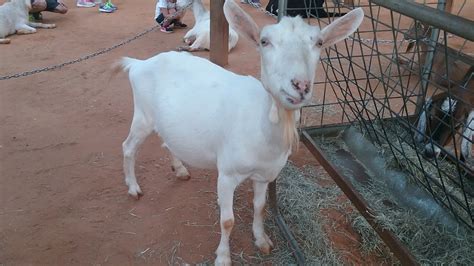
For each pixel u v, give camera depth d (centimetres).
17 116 508
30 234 337
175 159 398
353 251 333
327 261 318
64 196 380
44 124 493
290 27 224
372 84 605
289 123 254
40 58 682
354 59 687
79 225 348
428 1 953
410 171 362
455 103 402
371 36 805
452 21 217
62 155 437
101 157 436
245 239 340
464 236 310
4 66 645
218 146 290
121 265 314
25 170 411
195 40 749
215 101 290
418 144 414
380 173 389
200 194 387
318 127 429
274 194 349
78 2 1003
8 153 436
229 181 288
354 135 427
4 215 355
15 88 575
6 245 326
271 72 225
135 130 356
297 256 318
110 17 923
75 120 504
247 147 269
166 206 372
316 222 350
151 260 319
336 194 386
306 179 405
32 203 370
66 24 866
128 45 748
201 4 769
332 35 251
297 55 216
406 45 750
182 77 315
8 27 771
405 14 256
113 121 505
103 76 621
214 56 659
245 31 247
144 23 884
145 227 349
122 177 407
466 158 394
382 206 351
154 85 327
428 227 326
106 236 339
